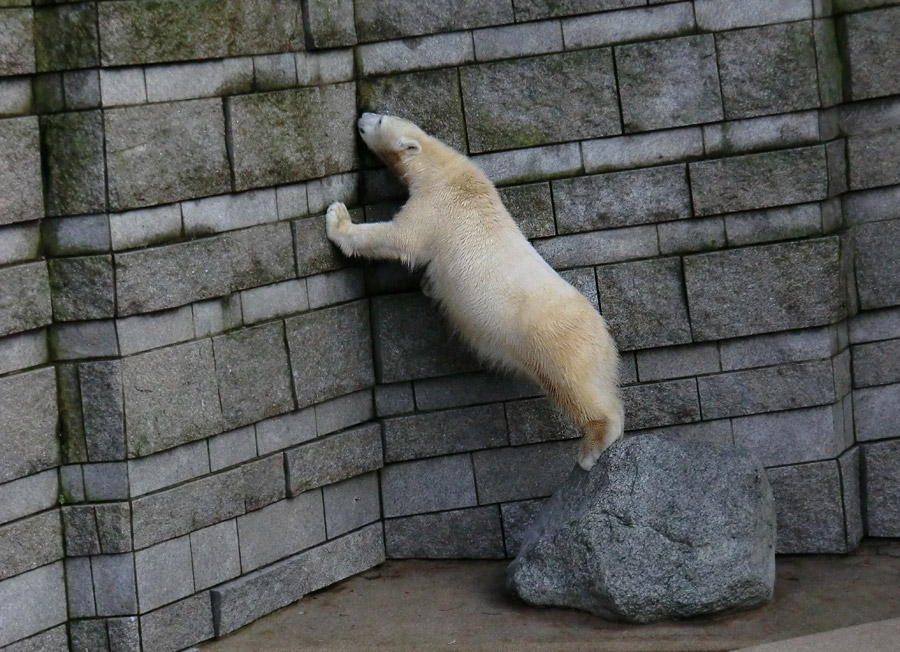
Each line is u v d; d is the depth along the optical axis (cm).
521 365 639
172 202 564
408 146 648
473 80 668
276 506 639
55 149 535
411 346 692
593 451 632
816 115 672
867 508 714
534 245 681
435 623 614
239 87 595
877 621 589
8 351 529
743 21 663
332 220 653
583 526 600
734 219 680
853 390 716
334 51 658
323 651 584
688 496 598
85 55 525
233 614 607
